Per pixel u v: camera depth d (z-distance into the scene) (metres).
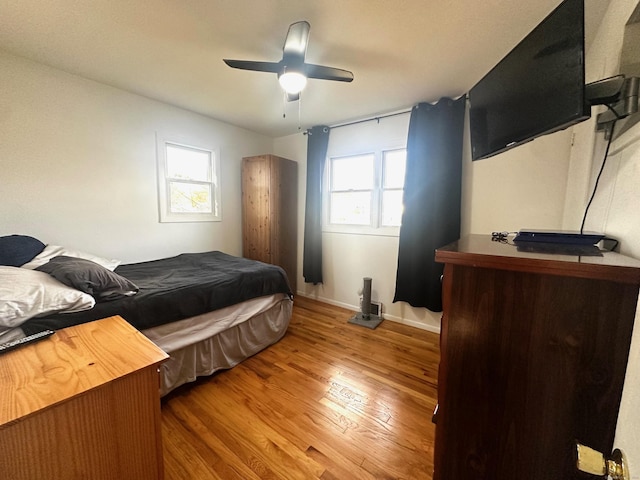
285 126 3.70
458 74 2.22
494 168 2.50
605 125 1.19
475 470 0.78
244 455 1.40
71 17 1.64
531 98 1.16
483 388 0.75
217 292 2.04
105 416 0.77
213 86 2.55
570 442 0.67
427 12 1.54
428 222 2.79
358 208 3.50
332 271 3.72
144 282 2.03
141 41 1.88
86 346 0.94
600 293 0.62
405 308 3.12
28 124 2.17
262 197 3.65
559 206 2.20
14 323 1.23
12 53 2.06
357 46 1.87
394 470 1.33
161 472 0.91
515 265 0.68
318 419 1.65
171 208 3.21
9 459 0.63
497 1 1.45
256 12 1.57
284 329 2.71
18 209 2.16
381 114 3.14
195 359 1.95
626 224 0.97
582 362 0.64
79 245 2.49
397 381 2.04
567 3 0.94
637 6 1.03
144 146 2.86
